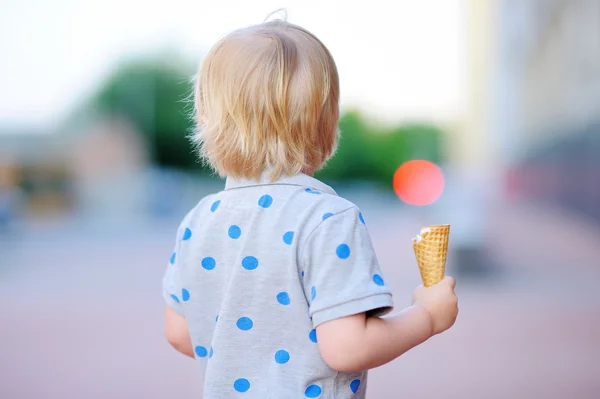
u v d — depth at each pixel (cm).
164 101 3641
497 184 2780
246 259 151
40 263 1179
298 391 145
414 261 1112
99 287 909
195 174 3644
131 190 2231
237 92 152
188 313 161
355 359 138
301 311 146
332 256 143
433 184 1583
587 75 1384
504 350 539
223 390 149
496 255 1103
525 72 2311
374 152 4234
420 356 523
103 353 547
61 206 2236
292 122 151
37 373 489
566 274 934
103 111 3572
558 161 1758
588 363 496
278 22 162
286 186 153
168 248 1406
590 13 1328
